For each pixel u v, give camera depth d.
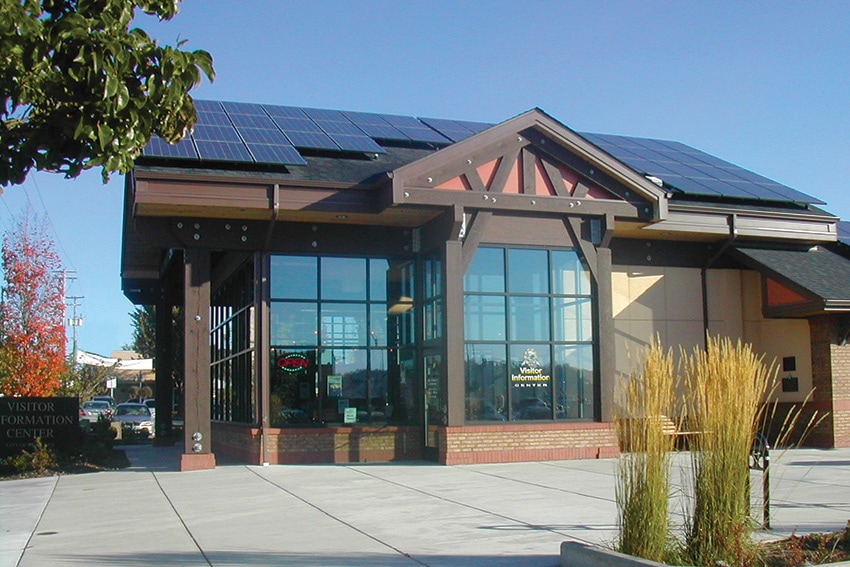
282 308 19.61
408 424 19.84
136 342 67.44
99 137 6.88
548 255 19.41
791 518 10.94
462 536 10.27
